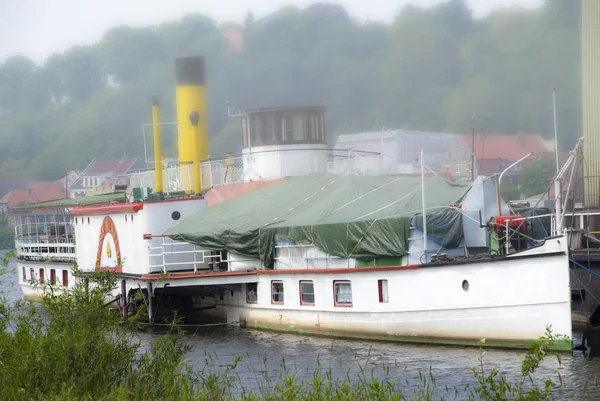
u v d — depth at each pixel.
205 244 88.06
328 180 90.94
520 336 65.38
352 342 75.38
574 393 54.34
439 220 72.38
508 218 71.00
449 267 69.00
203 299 97.12
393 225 73.44
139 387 43.62
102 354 44.84
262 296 86.56
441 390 56.00
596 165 94.38
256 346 75.81
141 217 95.56
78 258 111.06
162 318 99.25
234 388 56.97
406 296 72.19
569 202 89.44
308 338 79.19
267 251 84.88
